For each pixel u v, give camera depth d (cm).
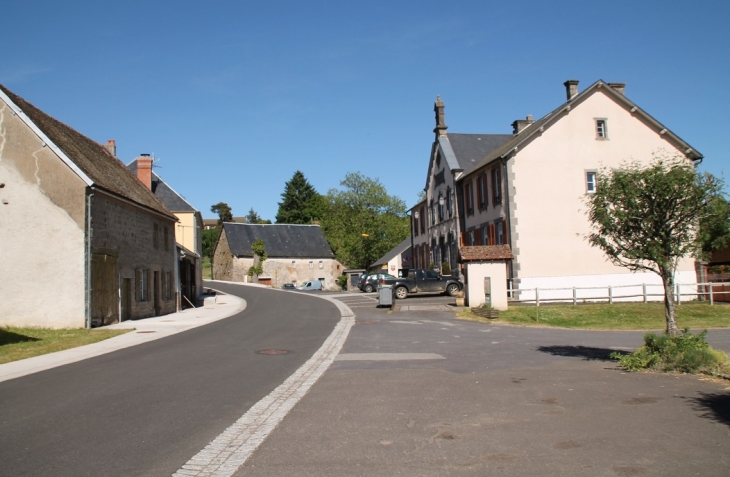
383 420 716
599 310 2655
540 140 3203
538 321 2364
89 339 1767
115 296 2438
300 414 750
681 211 1070
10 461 570
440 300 3178
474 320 2266
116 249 2475
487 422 703
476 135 4428
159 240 3052
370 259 8769
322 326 2055
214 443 625
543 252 3142
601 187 1141
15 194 2225
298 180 10888
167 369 1131
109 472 536
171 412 767
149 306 2853
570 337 1692
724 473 522
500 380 975
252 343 1565
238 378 1017
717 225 1079
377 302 3288
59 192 2222
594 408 769
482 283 2642
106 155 3212
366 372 1066
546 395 852
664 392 863
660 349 1079
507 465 549
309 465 553
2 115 2248
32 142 2242
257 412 762
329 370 1093
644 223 1100
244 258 7444
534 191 3172
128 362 1245
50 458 578
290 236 7869
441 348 1417
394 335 1730
